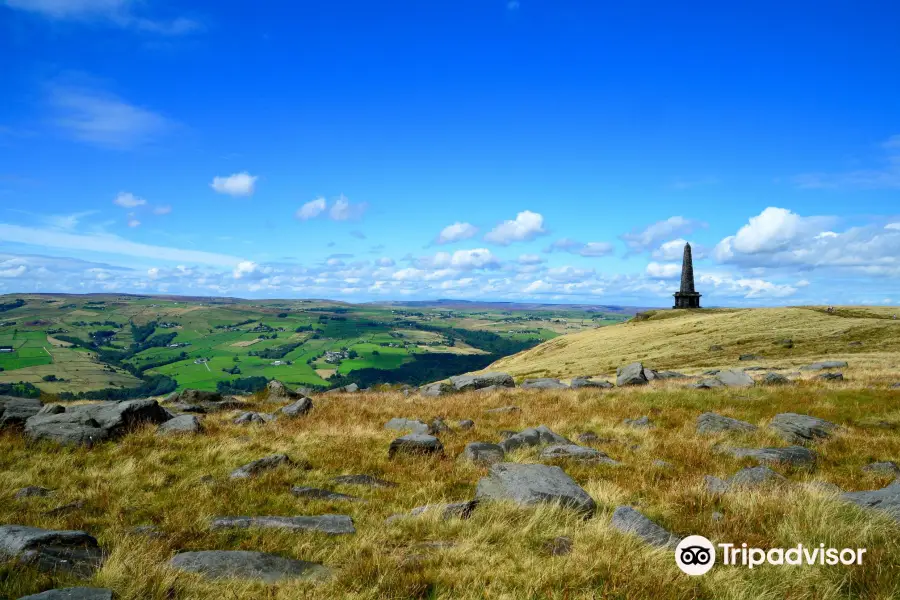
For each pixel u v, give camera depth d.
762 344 70.12
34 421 14.94
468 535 7.13
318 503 9.21
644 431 16.19
